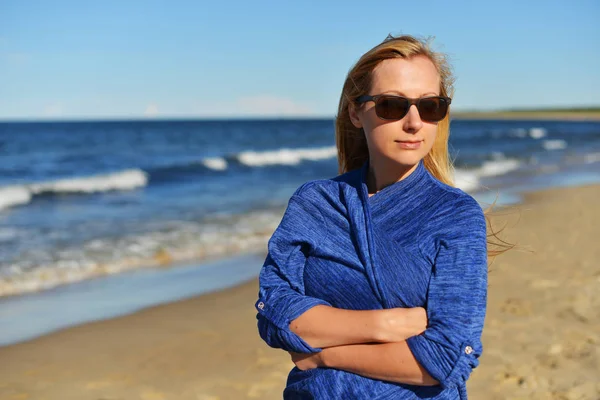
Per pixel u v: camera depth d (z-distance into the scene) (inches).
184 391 190.4
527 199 642.2
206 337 239.9
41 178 967.6
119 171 944.9
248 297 298.5
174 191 772.6
